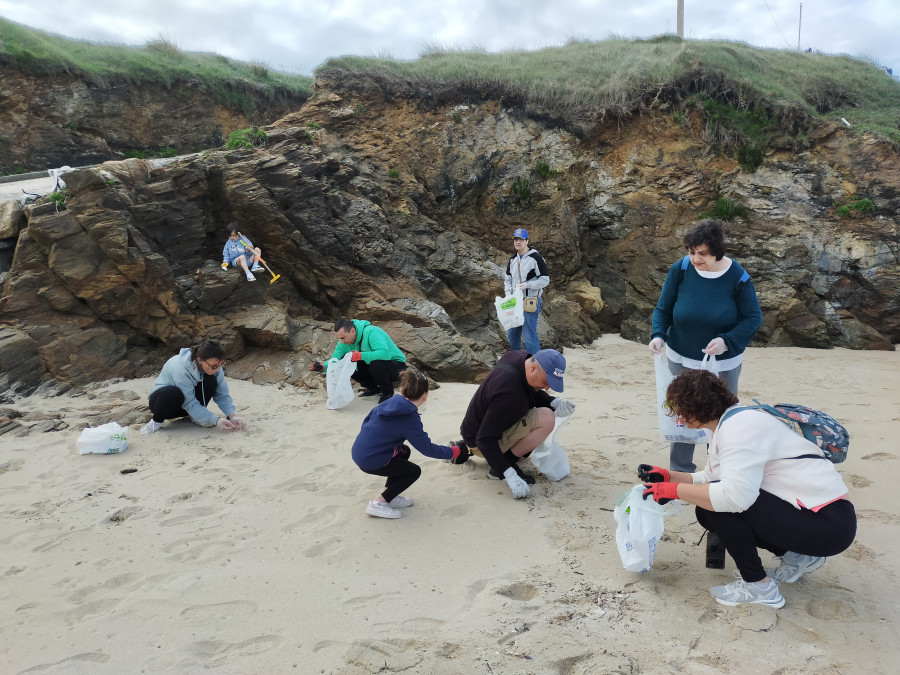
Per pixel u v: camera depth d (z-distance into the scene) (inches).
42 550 147.3
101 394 276.2
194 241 334.6
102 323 305.3
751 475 110.3
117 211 302.2
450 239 432.1
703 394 117.4
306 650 109.5
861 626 111.7
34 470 197.9
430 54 587.5
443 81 492.1
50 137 548.4
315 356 313.3
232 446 219.9
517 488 172.2
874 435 217.8
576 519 160.9
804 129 466.6
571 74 525.0
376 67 497.4
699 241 158.7
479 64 536.1
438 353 319.0
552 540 149.6
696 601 121.6
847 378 322.7
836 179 447.8
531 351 311.0
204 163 339.3
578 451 213.8
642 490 129.6
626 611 118.9
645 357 394.0
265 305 337.4
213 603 124.3
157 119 601.9
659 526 126.7
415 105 481.7
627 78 501.4
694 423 120.8
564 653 106.7
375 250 379.6
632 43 647.8
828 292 431.2
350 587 130.1
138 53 629.3
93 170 302.4
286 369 309.0
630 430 237.3
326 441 224.8
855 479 179.0
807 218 446.0
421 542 149.6
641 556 126.8
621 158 486.3
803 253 438.3
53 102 548.1
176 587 130.3
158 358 313.3
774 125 469.1
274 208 344.5
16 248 295.0
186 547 148.1
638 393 301.3
